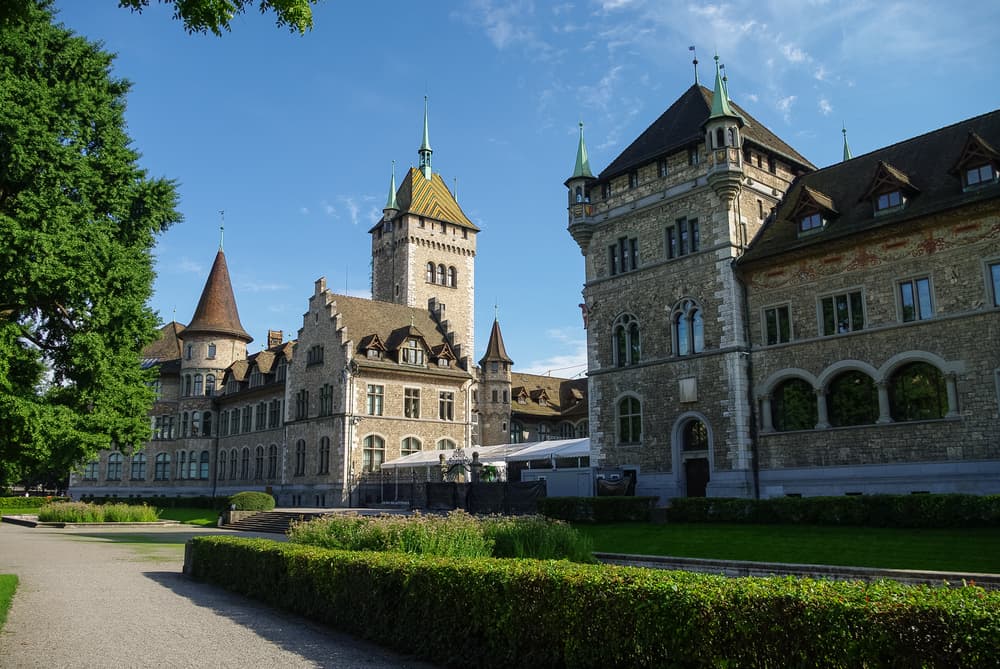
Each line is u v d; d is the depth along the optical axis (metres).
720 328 33.62
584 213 39.97
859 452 29.41
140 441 25.69
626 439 37.19
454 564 11.36
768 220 36.00
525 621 9.92
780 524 25.67
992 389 26.14
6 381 21.08
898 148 33.16
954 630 6.34
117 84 25.72
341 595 13.65
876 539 21.16
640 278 37.41
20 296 21.02
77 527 43.09
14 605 16.08
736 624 7.64
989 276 26.62
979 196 26.67
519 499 34.91
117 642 12.38
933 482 27.22
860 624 6.84
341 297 60.06
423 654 11.41
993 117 30.00
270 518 41.66
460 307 82.44
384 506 48.94
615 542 24.48
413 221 80.19
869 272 29.88
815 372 31.06
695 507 28.11
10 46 22.48
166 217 25.91
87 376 23.34
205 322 74.38
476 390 68.94
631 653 8.61
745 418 32.56
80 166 22.34
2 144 21.08
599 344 39.00
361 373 55.22
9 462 24.02
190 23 10.45
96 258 22.09
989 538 19.91
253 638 12.79
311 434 57.34
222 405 72.62
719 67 35.09
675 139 37.78
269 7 10.47
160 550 29.44
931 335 27.84
